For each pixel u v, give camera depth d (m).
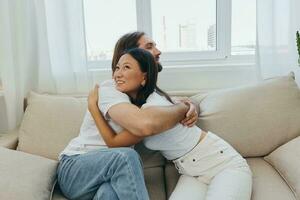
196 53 2.21
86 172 1.29
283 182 1.39
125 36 1.62
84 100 1.80
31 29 1.97
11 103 1.92
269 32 1.95
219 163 1.39
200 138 1.43
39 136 1.67
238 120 1.67
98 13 2.13
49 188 1.33
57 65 1.97
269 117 1.66
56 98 1.80
